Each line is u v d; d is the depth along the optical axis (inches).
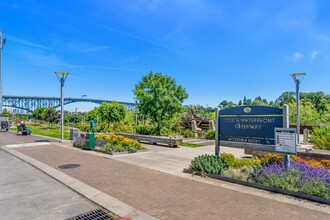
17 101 4099.4
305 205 194.2
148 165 358.3
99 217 175.3
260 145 283.1
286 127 259.8
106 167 340.5
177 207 190.7
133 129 1028.5
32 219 171.2
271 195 219.3
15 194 226.1
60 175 292.4
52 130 1164.5
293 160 305.7
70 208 192.1
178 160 403.2
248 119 297.3
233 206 192.4
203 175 288.2
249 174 266.8
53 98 4547.2
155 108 818.8
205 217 171.8
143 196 216.8
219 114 331.0
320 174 227.3
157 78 836.6
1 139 725.9
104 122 1284.4
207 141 762.8
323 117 1305.4
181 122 1109.7
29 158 406.9
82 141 550.6
